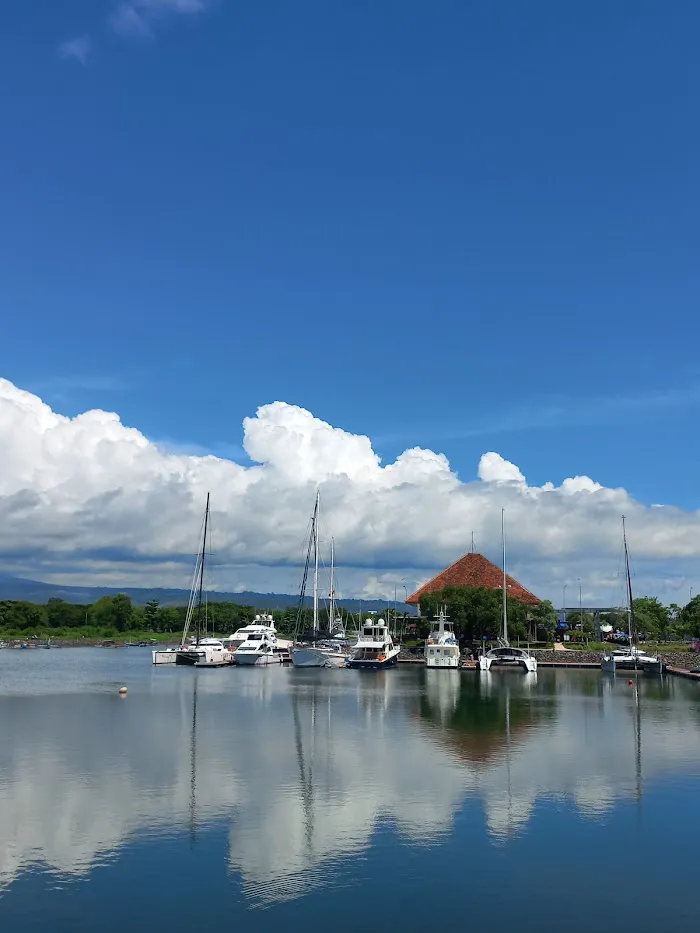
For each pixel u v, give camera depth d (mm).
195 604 188000
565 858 30734
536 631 170125
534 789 40688
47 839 32500
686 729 61062
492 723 63562
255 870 29344
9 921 25375
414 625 179375
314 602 156375
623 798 39062
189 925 25125
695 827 34438
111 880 28438
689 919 25734
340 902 26797
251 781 41938
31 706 73250
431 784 41562
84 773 43625
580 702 80062
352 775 43500
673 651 145625
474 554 183625
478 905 26625
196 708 72000
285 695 84125
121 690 83312
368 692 88375
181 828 33938
